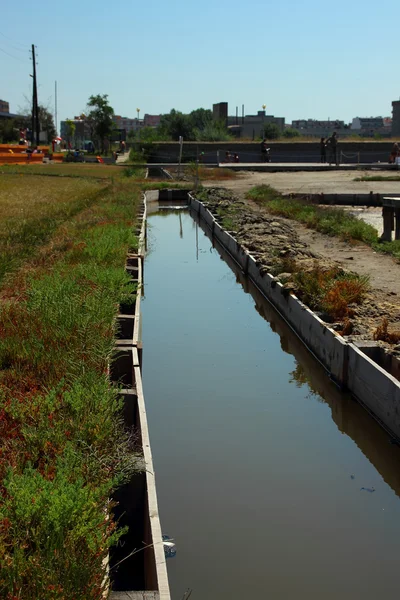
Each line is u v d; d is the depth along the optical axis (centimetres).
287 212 2408
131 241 1510
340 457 754
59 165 5500
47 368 682
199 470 710
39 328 786
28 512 396
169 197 3444
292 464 731
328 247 1742
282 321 1225
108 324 833
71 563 366
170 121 8406
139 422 607
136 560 512
